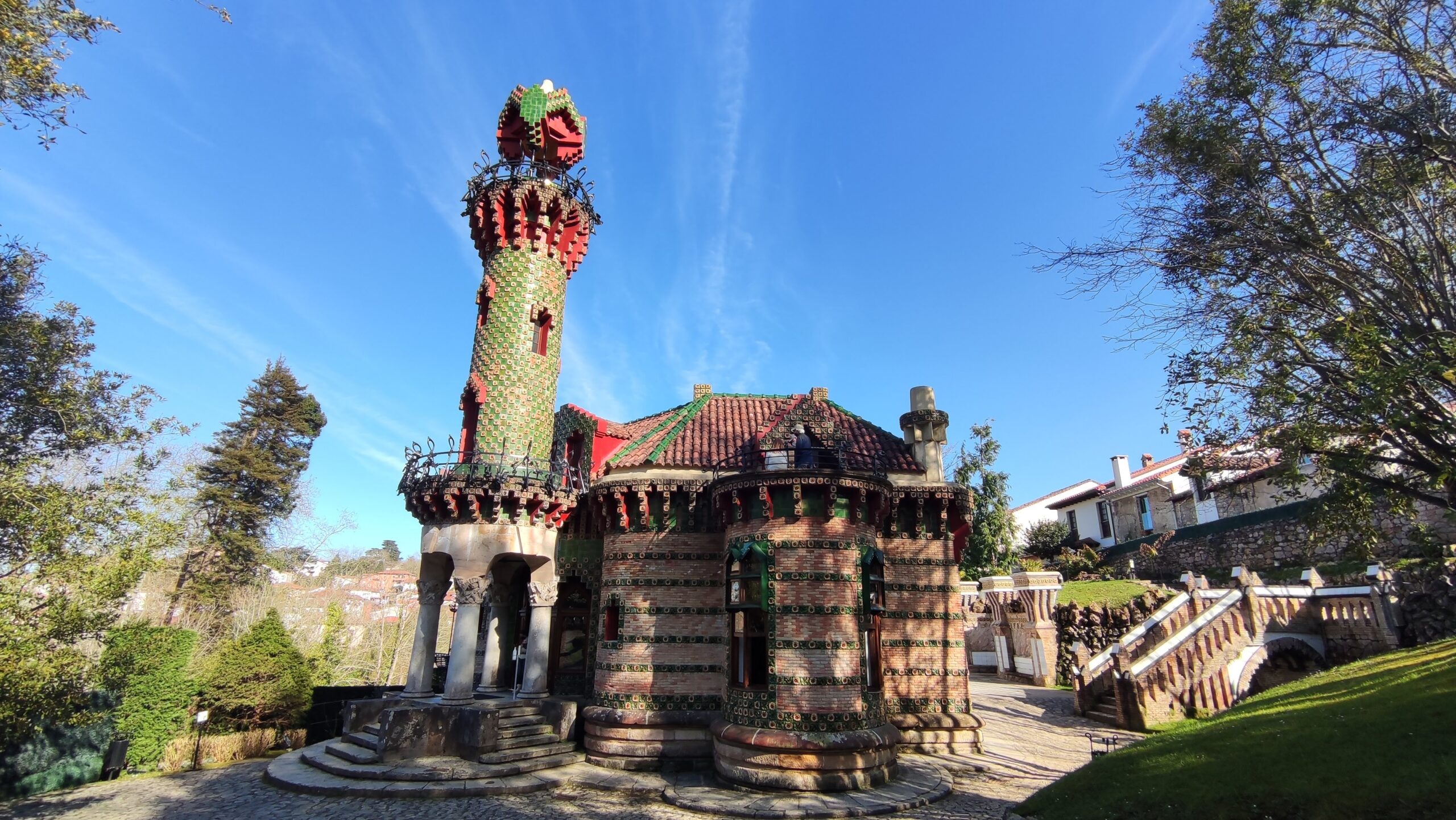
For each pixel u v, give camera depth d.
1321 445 13.89
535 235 24.14
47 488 14.24
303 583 57.50
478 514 21.02
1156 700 23.53
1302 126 14.46
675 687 20.23
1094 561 45.16
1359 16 13.54
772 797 16.19
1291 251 14.13
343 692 29.05
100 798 17.80
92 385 24.58
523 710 20.44
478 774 17.69
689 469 22.33
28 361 23.77
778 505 19.02
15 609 13.08
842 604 18.19
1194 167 15.52
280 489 47.28
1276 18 14.27
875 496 19.61
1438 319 13.45
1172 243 15.59
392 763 18.50
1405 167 13.49
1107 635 33.69
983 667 42.94
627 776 18.44
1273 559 34.06
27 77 11.85
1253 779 10.10
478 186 24.67
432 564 22.56
